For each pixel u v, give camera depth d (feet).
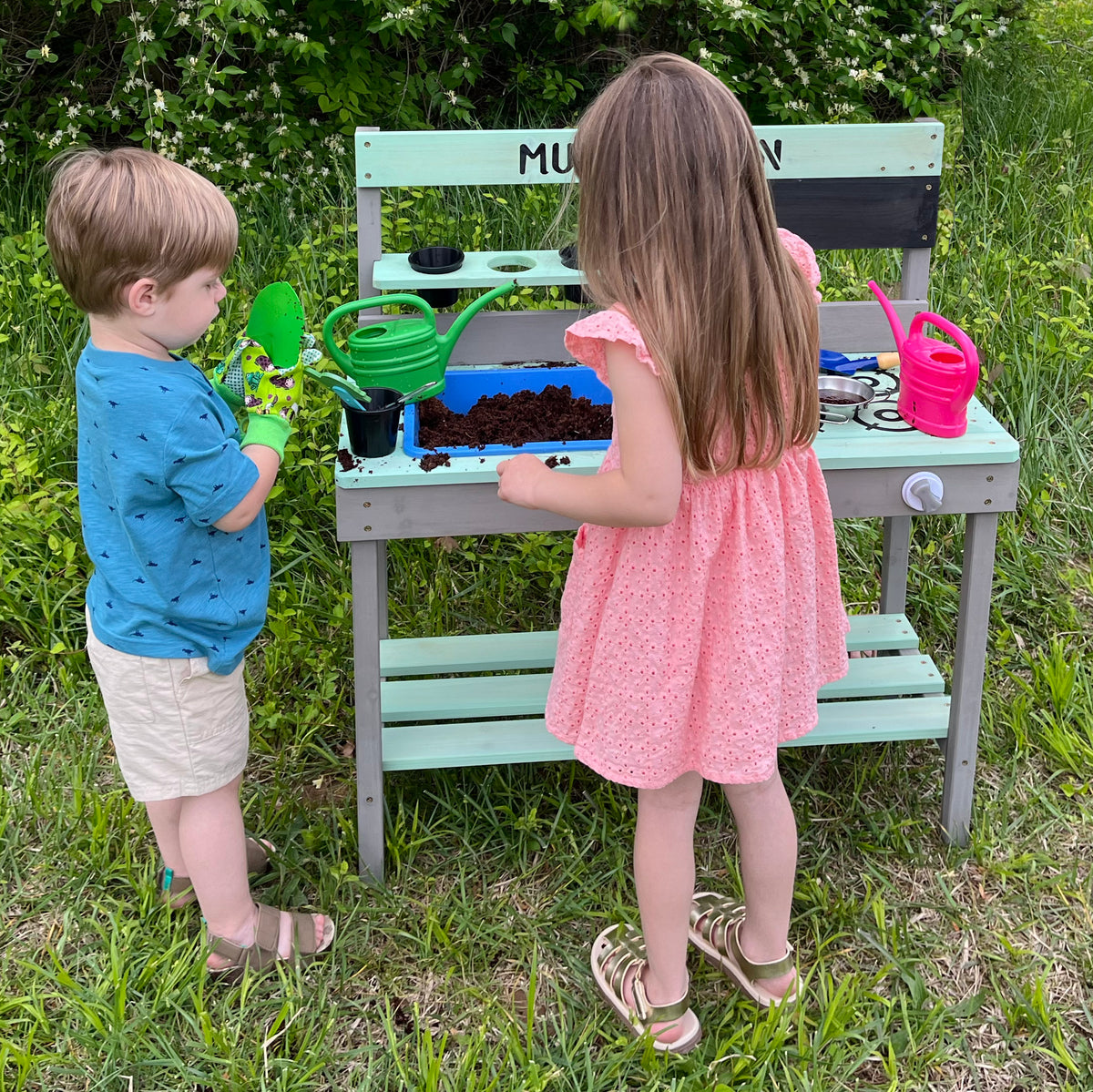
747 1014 6.89
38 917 7.47
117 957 6.91
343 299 11.91
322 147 14.57
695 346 5.28
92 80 14.74
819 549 6.38
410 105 14.96
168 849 7.22
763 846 6.44
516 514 6.98
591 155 5.36
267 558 6.74
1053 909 7.57
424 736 7.91
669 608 5.81
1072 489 10.87
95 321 6.07
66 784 8.37
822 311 8.26
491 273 7.69
